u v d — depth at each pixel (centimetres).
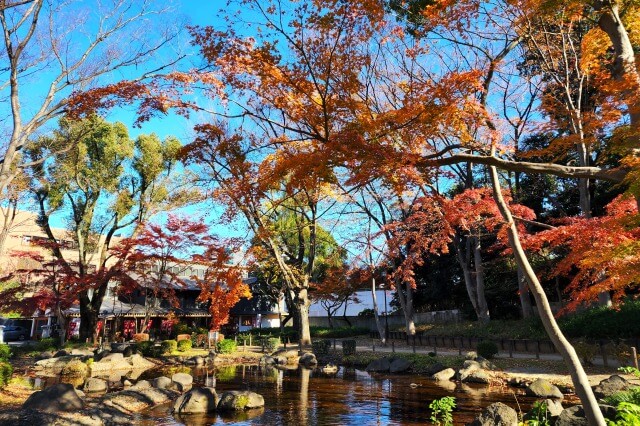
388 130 677
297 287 2422
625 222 682
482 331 2308
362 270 2792
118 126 2647
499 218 1365
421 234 2062
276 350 2539
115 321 3059
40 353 2284
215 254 2092
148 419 1009
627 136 606
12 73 1046
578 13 899
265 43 706
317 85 695
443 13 825
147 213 2731
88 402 1082
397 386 1458
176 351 2552
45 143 2028
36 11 1043
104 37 1106
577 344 1530
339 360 2236
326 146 660
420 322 3338
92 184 2622
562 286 2411
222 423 973
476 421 802
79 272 2603
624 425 530
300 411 1092
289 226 2781
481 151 761
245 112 916
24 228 3338
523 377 1425
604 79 873
